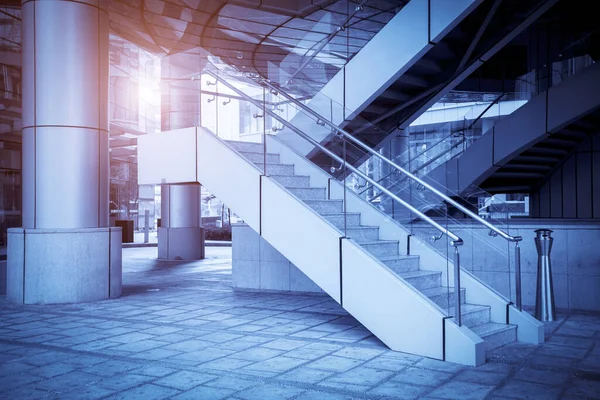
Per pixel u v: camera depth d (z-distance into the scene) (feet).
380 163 27.73
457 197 26.66
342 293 21.59
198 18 47.65
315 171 29.12
